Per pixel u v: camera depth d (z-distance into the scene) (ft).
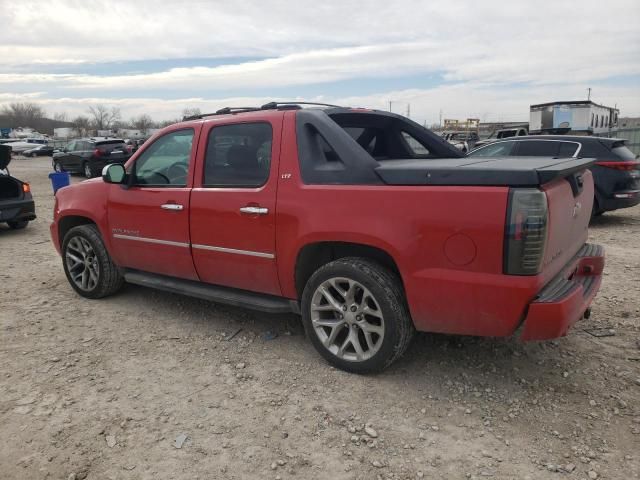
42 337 14.47
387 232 10.58
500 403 10.66
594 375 11.62
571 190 10.96
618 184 29.48
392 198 10.56
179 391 11.46
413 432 9.79
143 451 9.42
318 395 11.14
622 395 10.80
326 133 11.70
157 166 15.05
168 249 14.71
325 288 11.93
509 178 9.39
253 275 13.07
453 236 9.87
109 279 17.12
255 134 12.89
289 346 13.58
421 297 10.45
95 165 71.82
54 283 19.76
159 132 15.16
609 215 34.22
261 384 11.68
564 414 10.21
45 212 40.47
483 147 33.50
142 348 13.70
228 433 9.90
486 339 13.53
